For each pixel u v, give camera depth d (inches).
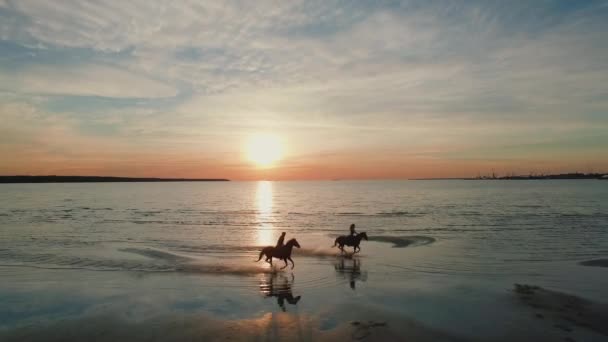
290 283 541.3
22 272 609.9
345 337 351.3
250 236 1002.7
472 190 4515.3
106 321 392.2
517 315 401.7
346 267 642.8
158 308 433.4
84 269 629.0
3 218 1473.9
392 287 513.0
